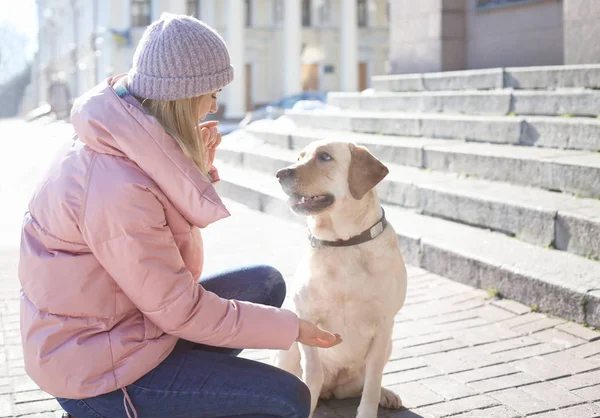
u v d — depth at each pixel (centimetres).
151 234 231
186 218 244
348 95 1117
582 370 378
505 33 1027
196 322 239
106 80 255
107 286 235
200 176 238
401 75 1093
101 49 3606
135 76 242
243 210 865
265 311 251
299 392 249
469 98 865
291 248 670
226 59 248
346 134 971
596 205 548
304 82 3988
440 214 655
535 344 418
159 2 3538
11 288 549
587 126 658
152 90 239
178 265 237
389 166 804
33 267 234
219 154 1123
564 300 449
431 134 852
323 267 311
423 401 349
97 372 234
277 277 309
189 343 280
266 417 248
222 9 3722
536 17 976
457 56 1091
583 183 581
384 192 732
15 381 375
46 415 337
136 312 242
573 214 517
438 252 561
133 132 230
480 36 1069
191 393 244
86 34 4125
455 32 1086
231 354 297
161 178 234
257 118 2358
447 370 386
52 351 232
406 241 600
